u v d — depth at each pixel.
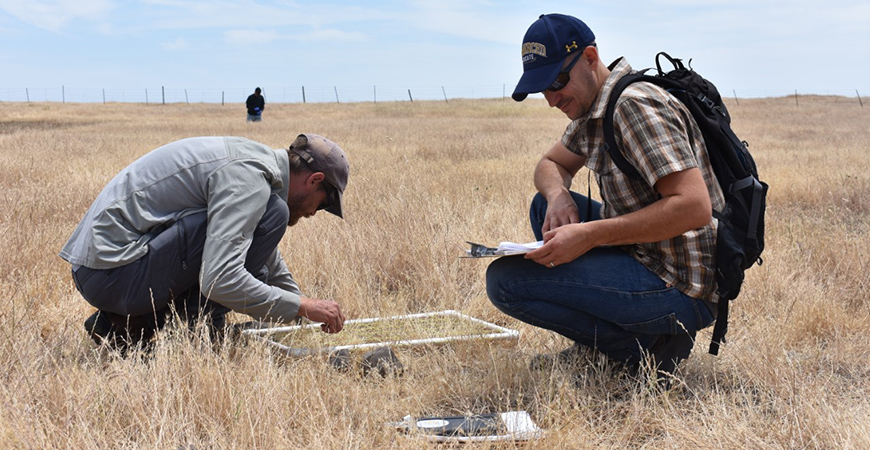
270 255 3.63
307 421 2.69
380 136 17.50
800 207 7.73
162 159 3.32
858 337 3.83
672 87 3.03
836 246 5.25
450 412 3.09
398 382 3.27
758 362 3.26
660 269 3.11
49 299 4.04
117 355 3.15
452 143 14.55
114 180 3.38
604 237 2.98
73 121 30.20
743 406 2.96
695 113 2.98
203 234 3.28
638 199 3.09
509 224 5.80
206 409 2.74
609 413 3.01
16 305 3.85
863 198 7.71
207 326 3.37
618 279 3.11
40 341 3.31
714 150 3.01
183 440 2.58
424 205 6.53
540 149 13.51
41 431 2.39
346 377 3.18
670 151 2.85
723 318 3.10
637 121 2.89
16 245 4.79
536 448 2.60
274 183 3.36
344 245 5.28
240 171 3.26
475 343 3.70
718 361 3.53
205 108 48.53
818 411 2.72
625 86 2.98
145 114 37.47
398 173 9.48
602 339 3.33
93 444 2.41
